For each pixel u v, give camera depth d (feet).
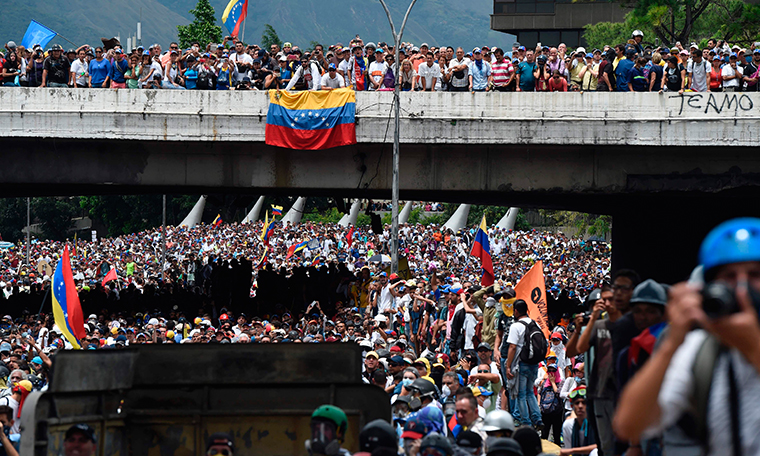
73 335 109.29
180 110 152.46
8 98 153.07
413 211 654.12
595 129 146.20
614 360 38.93
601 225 320.09
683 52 144.05
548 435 89.25
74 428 41.11
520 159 153.89
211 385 48.03
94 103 152.76
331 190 163.94
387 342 102.94
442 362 96.02
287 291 203.51
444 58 152.46
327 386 47.85
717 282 18.04
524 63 149.38
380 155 155.84
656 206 195.62
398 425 60.13
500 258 317.83
